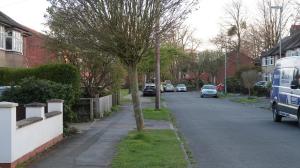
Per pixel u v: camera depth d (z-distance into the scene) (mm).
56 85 16984
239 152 13422
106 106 28109
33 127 12000
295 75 21547
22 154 11039
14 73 22344
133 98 16484
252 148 14258
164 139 15398
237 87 68375
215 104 42250
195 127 21078
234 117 27219
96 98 24828
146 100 49438
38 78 19469
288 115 22250
